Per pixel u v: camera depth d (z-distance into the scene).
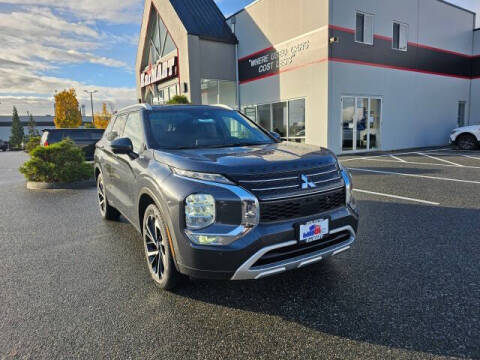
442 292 2.76
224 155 2.83
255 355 2.10
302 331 2.33
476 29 17.62
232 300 2.77
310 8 12.58
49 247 4.14
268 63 15.03
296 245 2.53
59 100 36.00
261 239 2.36
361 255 3.55
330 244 2.76
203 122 3.88
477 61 17.75
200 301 2.77
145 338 2.29
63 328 2.43
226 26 17.36
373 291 2.82
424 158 11.34
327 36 11.98
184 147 3.35
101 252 3.94
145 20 19.83
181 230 2.48
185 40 15.63
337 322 2.41
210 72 16.34
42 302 2.80
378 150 14.19
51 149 8.75
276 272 2.46
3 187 9.17
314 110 12.90
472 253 3.52
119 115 4.72
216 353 2.12
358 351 2.10
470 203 5.48
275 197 2.44
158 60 19.55
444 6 16.09
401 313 2.48
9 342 2.27
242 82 16.88
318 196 2.62
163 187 2.65
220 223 2.39
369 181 7.58
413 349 2.09
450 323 2.34
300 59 13.33
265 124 15.77
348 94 12.84
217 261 2.38
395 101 14.54
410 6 14.58
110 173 4.49
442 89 16.62
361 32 13.23
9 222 5.38
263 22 15.05
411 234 4.14
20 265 3.60
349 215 2.80
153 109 3.86
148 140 3.39
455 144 14.37
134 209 3.48
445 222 4.56
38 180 8.92
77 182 8.93
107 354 2.13
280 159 2.68
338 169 2.92
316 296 2.78
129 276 3.28
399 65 14.48
